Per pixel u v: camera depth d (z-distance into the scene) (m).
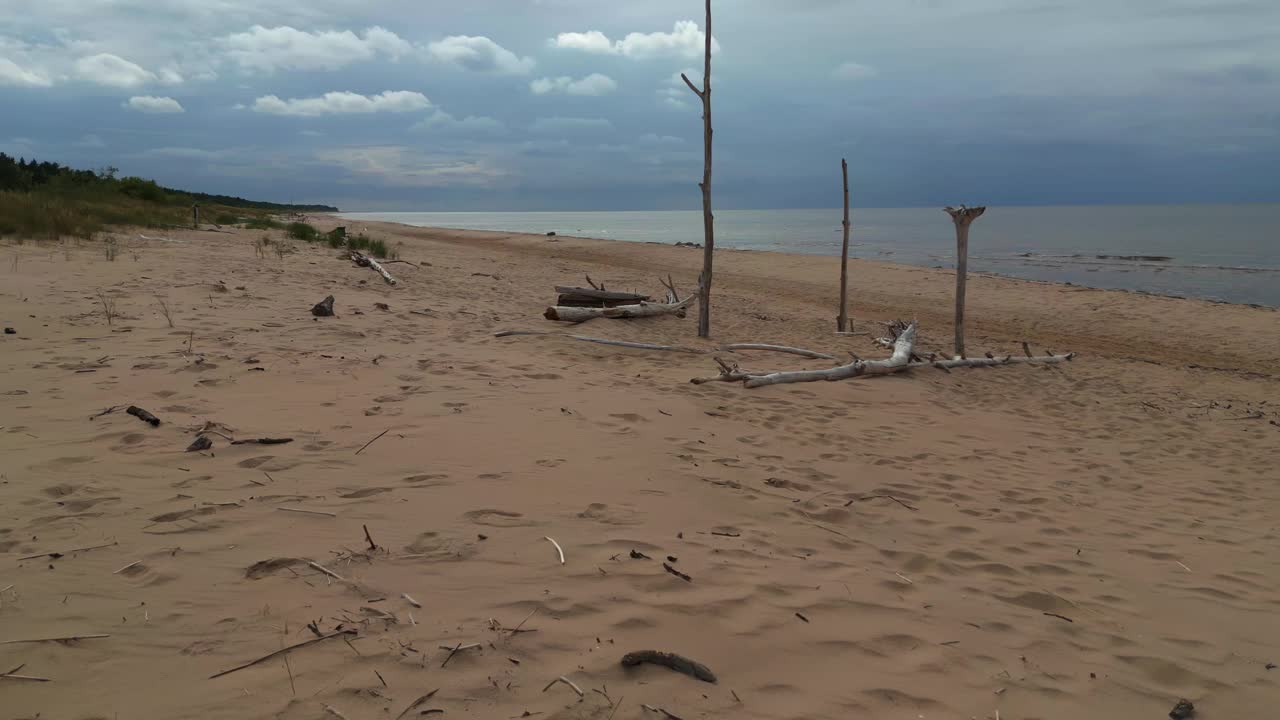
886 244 50.22
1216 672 3.13
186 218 28.39
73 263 11.98
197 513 3.67
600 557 3.56
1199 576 4.21
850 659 2.88
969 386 9.41
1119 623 3.54
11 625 2.56
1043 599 3.70
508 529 3.81
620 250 33.69
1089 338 14.88
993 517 4.91
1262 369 12.52
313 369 6.77
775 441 6.15
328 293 11.61
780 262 28.12
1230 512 5.44
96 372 6.11
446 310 11.32
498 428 5.55
